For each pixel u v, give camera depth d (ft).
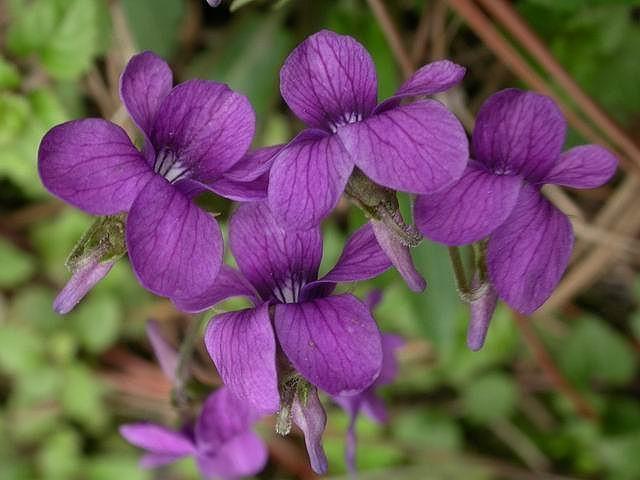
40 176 0.47
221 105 0.51
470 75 0.71
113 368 0.80
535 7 0.67
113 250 0.51
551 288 0.49
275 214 0.49
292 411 0.50
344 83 0.50
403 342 0.62
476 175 0.49
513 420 0.78
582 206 0.74
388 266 0.51
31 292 0.79
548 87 0.66
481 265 0.50
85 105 0.74
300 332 0.49
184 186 0.50
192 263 0.49
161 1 0.68
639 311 0.74
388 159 0.48
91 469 0.80
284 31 0.69
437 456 0.77
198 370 0.60
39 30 0.68
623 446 0.75
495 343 0.74
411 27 0.70
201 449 0.59
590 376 0.75
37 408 0.80
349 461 0.62
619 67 0.67
